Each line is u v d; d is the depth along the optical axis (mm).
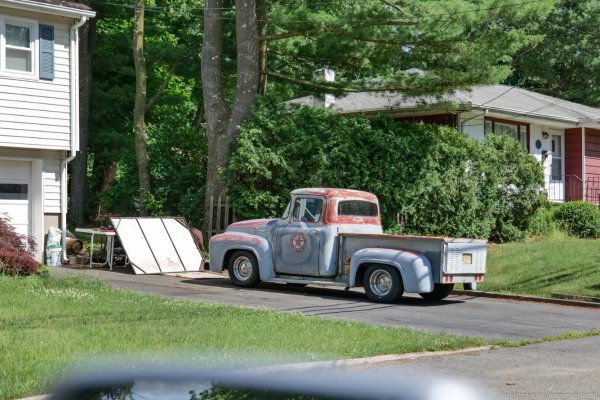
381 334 20500
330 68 48906
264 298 29312
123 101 62281
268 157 41281
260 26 46594
